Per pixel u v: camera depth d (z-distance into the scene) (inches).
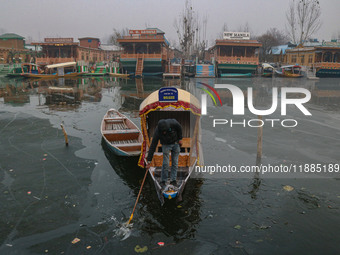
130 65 1796.3
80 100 798.5
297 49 1902.1
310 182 264.5
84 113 603.5
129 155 308.3
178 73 1781.5
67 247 176.9
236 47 1749.5
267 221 203.6
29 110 637.3
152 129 341.7
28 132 442.3
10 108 661.9
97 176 282.5
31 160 323.6
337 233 188.5
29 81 1440.7
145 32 1718.8
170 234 189.6
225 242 180.7
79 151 353.7
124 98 840.3
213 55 2058.3
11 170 295.9
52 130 454.3
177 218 208.4
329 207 220.8
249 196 240.4
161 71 1828.2
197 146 289.9
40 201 233.9
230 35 1712.6
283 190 250.2
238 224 200.4
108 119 451.2
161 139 229.0
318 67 1617.9
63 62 1930.4
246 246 176.4
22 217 210.7
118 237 186.5
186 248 175.2
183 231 192.5
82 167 304.3
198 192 248.4
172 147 231.5
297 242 179.9
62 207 224.8
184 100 272.8
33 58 2166.6
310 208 220.1
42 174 286.5
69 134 430.3
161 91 266.5
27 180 273.1
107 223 202.7
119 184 265.7
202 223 202.1
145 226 198.8
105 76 1839.3
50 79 1587.1
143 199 237.3
